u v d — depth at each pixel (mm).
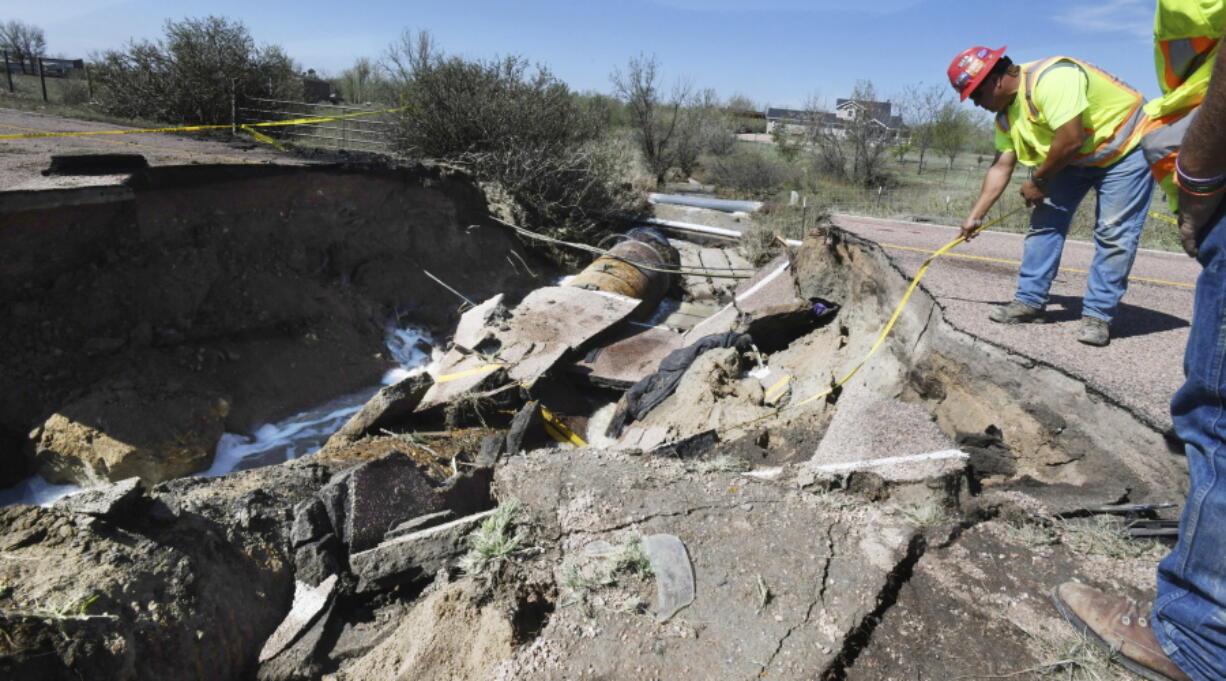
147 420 6871
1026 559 3180
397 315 10664
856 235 7930
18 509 3373
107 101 15859
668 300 12602
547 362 8078
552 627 2854
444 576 3391
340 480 3959
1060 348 4320
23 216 6988
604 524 3477
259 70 16469
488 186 14414
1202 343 2064
